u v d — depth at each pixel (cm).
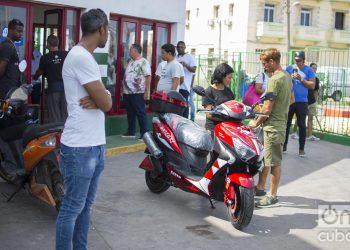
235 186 542
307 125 1205
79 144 375
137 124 1088
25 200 605
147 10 1075
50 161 538
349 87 1680
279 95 606
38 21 950
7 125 600
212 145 604
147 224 550
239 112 556
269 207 637
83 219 407
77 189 380
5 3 824
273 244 508
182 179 597
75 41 942
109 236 507
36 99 907
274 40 3722
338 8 3962
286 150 1033
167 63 941
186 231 534
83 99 375
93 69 373
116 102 1052
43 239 487
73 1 906
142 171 792
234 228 550
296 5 3788
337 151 1077
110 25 1016
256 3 3638
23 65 662
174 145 617
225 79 643
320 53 1572
